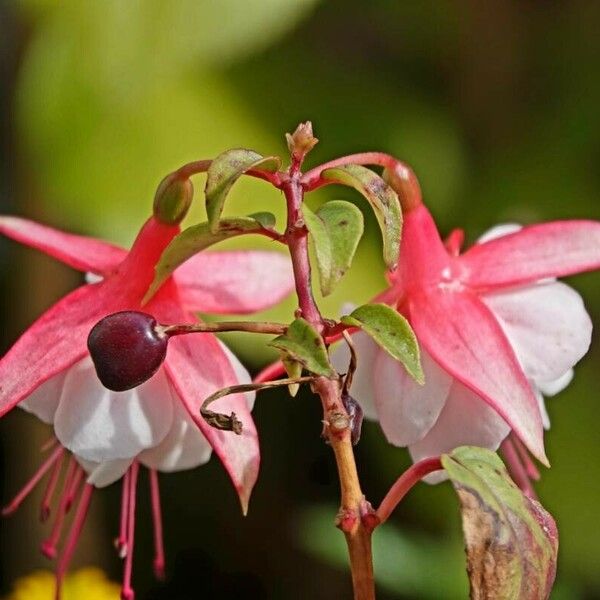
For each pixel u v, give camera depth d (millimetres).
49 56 840
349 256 607
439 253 643
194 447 631
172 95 850
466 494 598
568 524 848
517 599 597
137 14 847
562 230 645
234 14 851
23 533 916
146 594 1008
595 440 865
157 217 637
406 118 936
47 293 926
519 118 957
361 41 956
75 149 831
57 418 627
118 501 1001
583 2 968
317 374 601
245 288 652
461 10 964
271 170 611
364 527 604
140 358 605
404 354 603
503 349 632
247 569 1019
